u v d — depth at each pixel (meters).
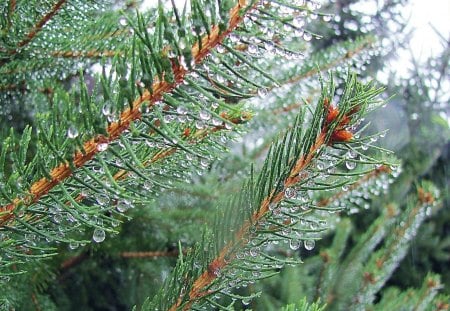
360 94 0.23
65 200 0.25
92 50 0.43
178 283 0.28
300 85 0.61
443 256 1.44
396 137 1.44
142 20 0.20
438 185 1.53
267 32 0.22
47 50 0.42
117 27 0.45
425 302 0.77
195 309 0.28
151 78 0.21
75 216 0.23
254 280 0.28
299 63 0.58
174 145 0.23
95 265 0.78
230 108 0.21
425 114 1.56
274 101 0.62
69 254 0.69
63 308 0.82
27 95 0.49
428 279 0.79
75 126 0.22
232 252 0.27
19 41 0.39
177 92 0.21
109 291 0.95
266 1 0.21
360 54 0.62
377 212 1.31
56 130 0.23
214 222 0.28
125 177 0.27
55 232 0.26
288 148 0.26
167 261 0.72
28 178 0.24
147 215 0.67
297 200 0.27
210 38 0.21
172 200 0.68
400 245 0.79
